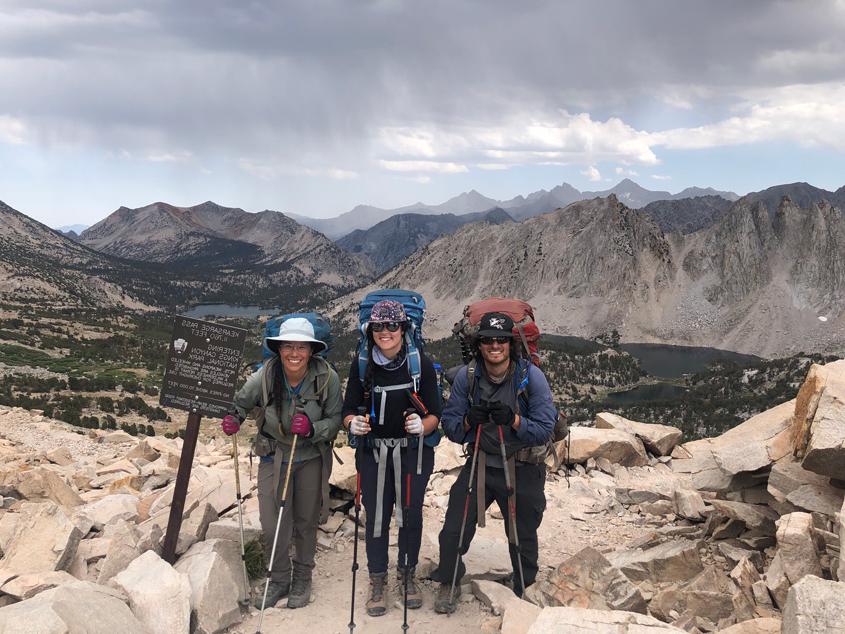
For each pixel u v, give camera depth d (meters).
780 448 6.73
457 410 5.48
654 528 8.05
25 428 17.83
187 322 5.94
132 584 5.11
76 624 4.32
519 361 5.38
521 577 5.44
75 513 7.44
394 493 5.63
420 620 5.45
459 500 5.53
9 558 5.67
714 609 5.29
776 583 5.14
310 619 5.49
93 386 116.69
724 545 6.53
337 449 8.66
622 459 10.45
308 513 5.79
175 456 11.07
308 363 5.68
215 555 5.58
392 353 5.31
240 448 13.95
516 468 5.47
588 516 8.52
